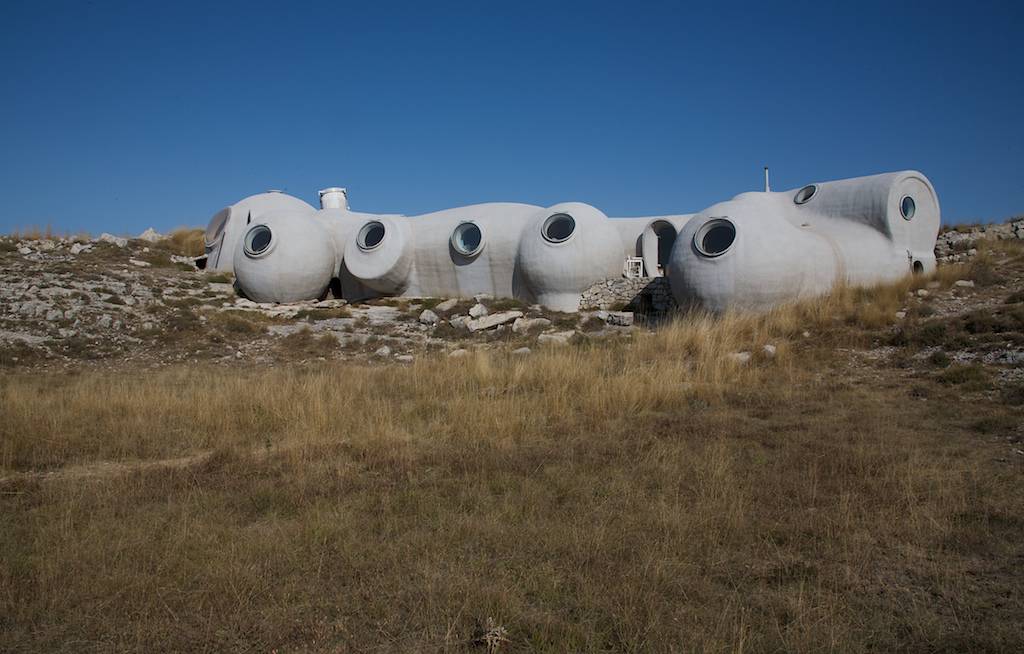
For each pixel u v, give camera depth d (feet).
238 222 90.27
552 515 19.24
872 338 44.55
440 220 81.25
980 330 42.63
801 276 57.11
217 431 30.30
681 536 17.30
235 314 68.95
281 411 32.30
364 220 87.10
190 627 13.67
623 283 70.85
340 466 24.22
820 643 12.55
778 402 33.30
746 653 12.35
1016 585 14.78
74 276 72.33
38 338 54.80
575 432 28.94
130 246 93.25
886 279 61.00
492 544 17.37
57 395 35.86
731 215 58.90
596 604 14.15
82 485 22.68
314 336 61.82
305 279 79.15
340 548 17.16
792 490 20.71
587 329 63.05
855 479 21.36
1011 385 32.83
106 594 15.02
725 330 46.98
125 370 50.52
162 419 31.65
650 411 32.76
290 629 13.61
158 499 21.47
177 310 67.05
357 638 13.28
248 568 16.06
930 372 37.47
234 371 49.08
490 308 70.38
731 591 14.89
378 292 81.30
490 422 29.78
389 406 33.12
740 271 56.65
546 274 71.20
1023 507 18.84
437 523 18.69
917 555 16.35
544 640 12.91
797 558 16.42
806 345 44.98
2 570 16.10
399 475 23.41
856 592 14.70
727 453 24.56
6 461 25.64
